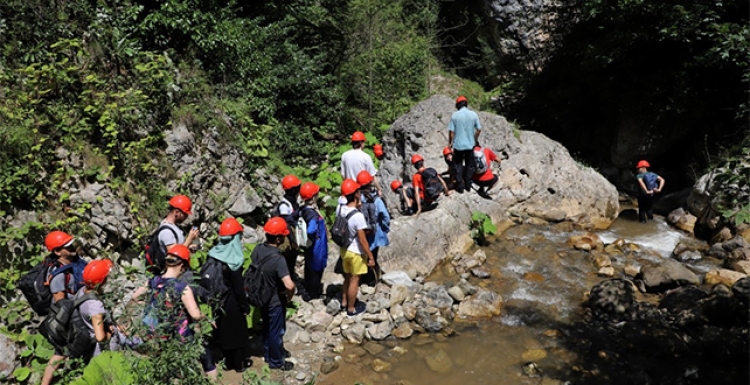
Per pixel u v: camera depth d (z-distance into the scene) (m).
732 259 7.98
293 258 6.79
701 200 9.79
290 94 11.87
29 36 7.01
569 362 5.75
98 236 6.35
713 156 12.09
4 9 6.85
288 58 12.02
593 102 15.03
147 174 7.07
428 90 16.81
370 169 7.70
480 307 6.73
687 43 12.08
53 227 6.00
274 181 9.09
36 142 6.18
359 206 6.23
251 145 8.93
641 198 10.30
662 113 12.79
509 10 17.53
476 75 19.75
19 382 5.11
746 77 9.91
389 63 15.34
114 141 6.72
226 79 9.88
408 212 9.00
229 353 5.36
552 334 6.25
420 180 8.59
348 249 6.11
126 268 6.40
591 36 14.09
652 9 11.86
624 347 5.96
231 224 5.22
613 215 10.46
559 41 15.52
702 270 7.91
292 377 5.41
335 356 5.83
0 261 5.62
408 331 6.22
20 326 5.50
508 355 5.90
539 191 9.96
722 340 5.67
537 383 5.42
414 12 19.02
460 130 8.86
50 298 4.91
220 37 9.42
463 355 5.89
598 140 14.94
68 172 6.32
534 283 7.49
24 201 5.98
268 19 12.77
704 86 12.37
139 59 7.89
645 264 8.10
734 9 11.66
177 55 8.97
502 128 10.41
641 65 13.02
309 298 6.71
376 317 6.36
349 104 14.88
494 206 9.28
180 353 3.98
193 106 8.16
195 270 6.79
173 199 5.53
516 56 17.97
